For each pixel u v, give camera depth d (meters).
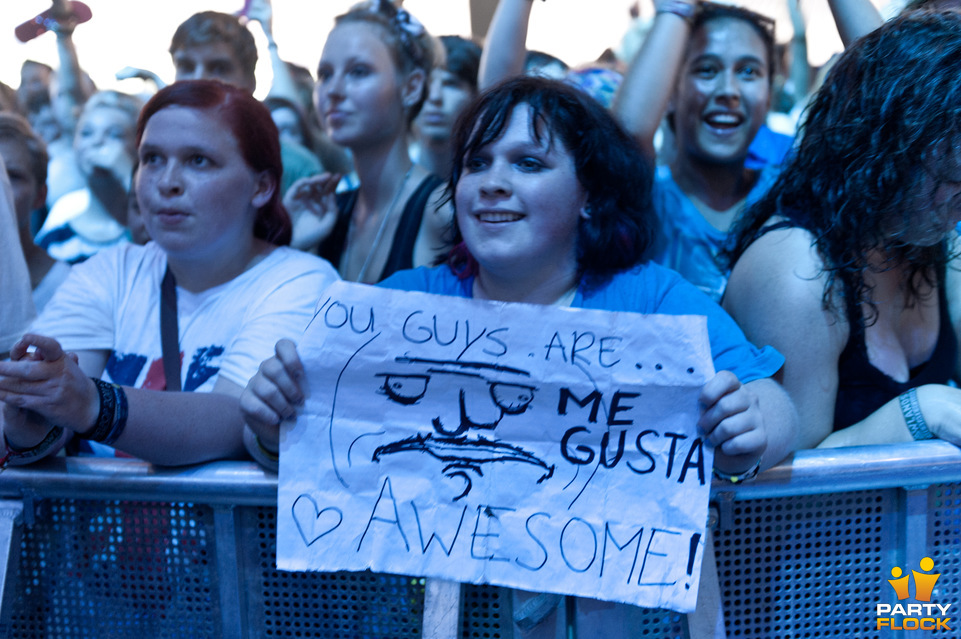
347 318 0.90
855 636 0.98
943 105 0.99
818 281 1.11
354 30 1.88
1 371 0.91
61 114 2.04
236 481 0.94
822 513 0.95
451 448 0.91
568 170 1.01
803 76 1.92
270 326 1.30
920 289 1.21
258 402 0.91
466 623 0.96
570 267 1.09
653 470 0.88
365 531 0.91
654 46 1.80
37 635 1.03
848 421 1.15
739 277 1.21
